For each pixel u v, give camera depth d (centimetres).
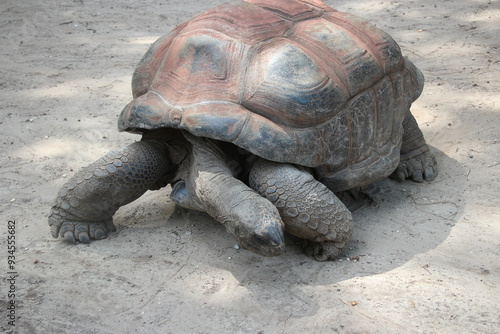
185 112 312
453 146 455
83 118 528
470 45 639
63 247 354
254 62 323
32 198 407
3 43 729
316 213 313
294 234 326
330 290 306
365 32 379
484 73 570
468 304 290
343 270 322
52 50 703
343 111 335
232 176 317
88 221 357
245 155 331
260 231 283
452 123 487
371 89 355
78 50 700
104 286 317
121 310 299
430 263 324
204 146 321
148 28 768
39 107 553
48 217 359
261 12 353
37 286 320
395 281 310
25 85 605
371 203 391
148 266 332
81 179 340
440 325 278
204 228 367
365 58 356
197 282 317
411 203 389
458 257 329
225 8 354
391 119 372
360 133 345
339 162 335
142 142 347
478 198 387
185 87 322
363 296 300
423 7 773
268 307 296
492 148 445
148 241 356
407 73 396
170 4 864
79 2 887
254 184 319
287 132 311
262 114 311
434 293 299
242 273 323
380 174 359
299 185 312
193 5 854
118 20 802
